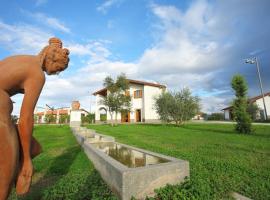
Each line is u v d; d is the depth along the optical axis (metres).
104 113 40.88
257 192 3.79
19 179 1.62
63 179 4.52
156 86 37.75
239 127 14.96
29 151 1.67
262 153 7.19
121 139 11.84
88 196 3.63
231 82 16.14
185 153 7.25
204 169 5.19
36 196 3.79
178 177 4.08
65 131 18.27
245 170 5.06
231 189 3.96
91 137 9.47
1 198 1.46
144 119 36.22
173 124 27.05
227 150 7.88
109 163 4.15
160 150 7.95
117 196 3.65
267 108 40.78
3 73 1.62
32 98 1.65
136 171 3.57
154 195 3.69
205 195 3.57
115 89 28.20
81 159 6.46
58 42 2.01
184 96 25.17
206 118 51.88
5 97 1.58
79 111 24.16
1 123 1.47
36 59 1.82
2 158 1.45
